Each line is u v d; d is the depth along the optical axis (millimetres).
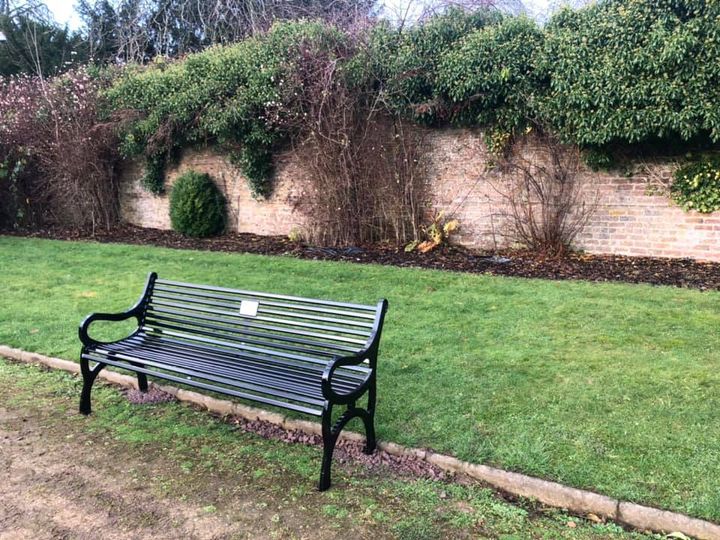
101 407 3957
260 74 10023
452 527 2545
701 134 7215
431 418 3445
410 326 5254
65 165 12867
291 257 9172
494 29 8133
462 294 6312
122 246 10898
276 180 11242
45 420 3746
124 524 2615
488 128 8797
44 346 5004
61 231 13727
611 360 4215
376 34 9344
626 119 7094
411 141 9422
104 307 6266
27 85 13719
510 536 2469
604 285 6504
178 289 4383
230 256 9320
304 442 3404
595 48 7281
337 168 9672
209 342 4027
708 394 3580
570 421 3299
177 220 11891
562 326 5074
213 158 12094
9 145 13445
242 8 17047
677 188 7613
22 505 2783
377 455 3191
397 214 9633
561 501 2672
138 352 3912
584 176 8234
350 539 2473
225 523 2609
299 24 10461
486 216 9070
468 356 4426
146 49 19438
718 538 2354
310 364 3885
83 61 20594
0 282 7688
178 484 2947
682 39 6477
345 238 9898
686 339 4605
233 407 3783
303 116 9703
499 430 3236
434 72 8672
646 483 2668
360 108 9469
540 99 7836
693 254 7625
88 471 3094
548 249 8508
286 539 2484
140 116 12414
